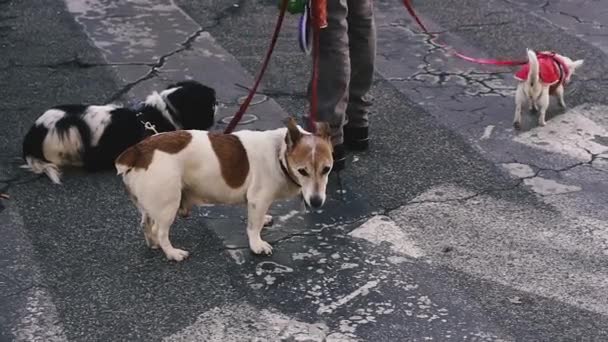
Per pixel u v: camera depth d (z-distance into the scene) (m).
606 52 5.09
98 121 4.13
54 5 5.47
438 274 3.73
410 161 4.27
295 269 3.74
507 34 5.27
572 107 4.64
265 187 3.68
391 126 4.49
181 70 4.88
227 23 5.33
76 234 3.87
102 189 4.09
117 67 4.88
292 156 3.57
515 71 4.93
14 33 5.16
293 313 3.58
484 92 4.76
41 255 3.78
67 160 4.17
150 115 4.12
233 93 4.70
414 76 4.88
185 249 3.81
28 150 4.14
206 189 3.69
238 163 3.66
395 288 3.68
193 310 3.59
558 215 3.99
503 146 4.38
